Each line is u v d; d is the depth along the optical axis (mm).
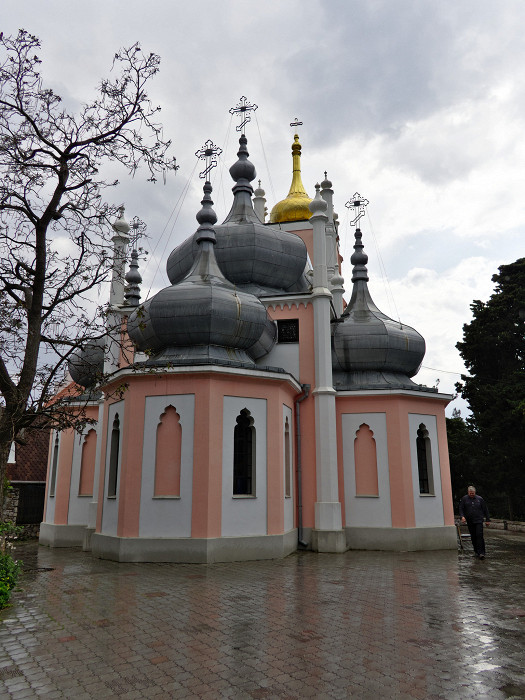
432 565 13797
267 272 20422
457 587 10680
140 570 12414
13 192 9938
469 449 32562
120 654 6426
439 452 18953
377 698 5160
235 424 14594
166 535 13586
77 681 5590
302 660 6219
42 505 23891
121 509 13961
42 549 18391
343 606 8891
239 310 15852
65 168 10148
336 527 16828
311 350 18844
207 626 7625
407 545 17031
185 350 15672
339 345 19750
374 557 15406
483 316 31047
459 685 5477
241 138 22922
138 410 14414
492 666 6031
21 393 9539
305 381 18625
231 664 6082
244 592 10023
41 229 10078
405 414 18297
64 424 10461
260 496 14664
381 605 8992
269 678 5668
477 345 31000
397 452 17828
